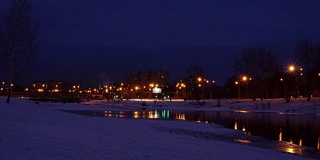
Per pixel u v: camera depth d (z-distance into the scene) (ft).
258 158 54.95
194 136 89.92
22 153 39.40
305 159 59.93
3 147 41.88
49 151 42.39
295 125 135.85
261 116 191.21
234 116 191.93
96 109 242.99
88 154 43.24
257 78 335.26
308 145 84.38
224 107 290.97
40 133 57.93
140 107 312.09
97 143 53.62
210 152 56.34
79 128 77.87
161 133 87.51
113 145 53.47
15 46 151.23
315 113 213.25
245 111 247.09
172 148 56.90
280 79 324.19
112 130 80.43
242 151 62.28
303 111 228.84
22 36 152.35
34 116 102.94
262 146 80.74
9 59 150.82
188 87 518.78
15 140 47.78
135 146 54.90
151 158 45.19
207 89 520.01
